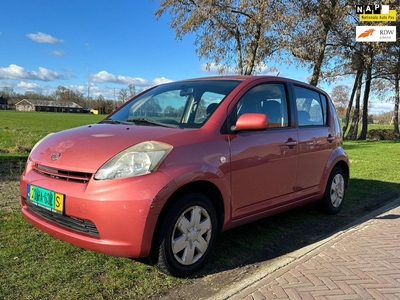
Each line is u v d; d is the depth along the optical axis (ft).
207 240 10.37
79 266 10.06
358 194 21.61
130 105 13.98
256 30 70.54
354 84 102.58
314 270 10.28
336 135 16.84
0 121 121.39
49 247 11.14
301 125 14.51
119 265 10.32
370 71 95.09
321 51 72.69
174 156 9.45
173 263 9.51
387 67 89.86
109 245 8.73
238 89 12.12
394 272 10.23
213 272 10.46
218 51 77.51
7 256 10.37
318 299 8.63
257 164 11.78
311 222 15.81
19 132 61.93
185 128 10.79
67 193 9.11
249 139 11.61
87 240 8.95
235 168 10.96
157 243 9.28
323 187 15.81
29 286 8.87
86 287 9.04
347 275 9.98
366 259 11.16
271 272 10.26
